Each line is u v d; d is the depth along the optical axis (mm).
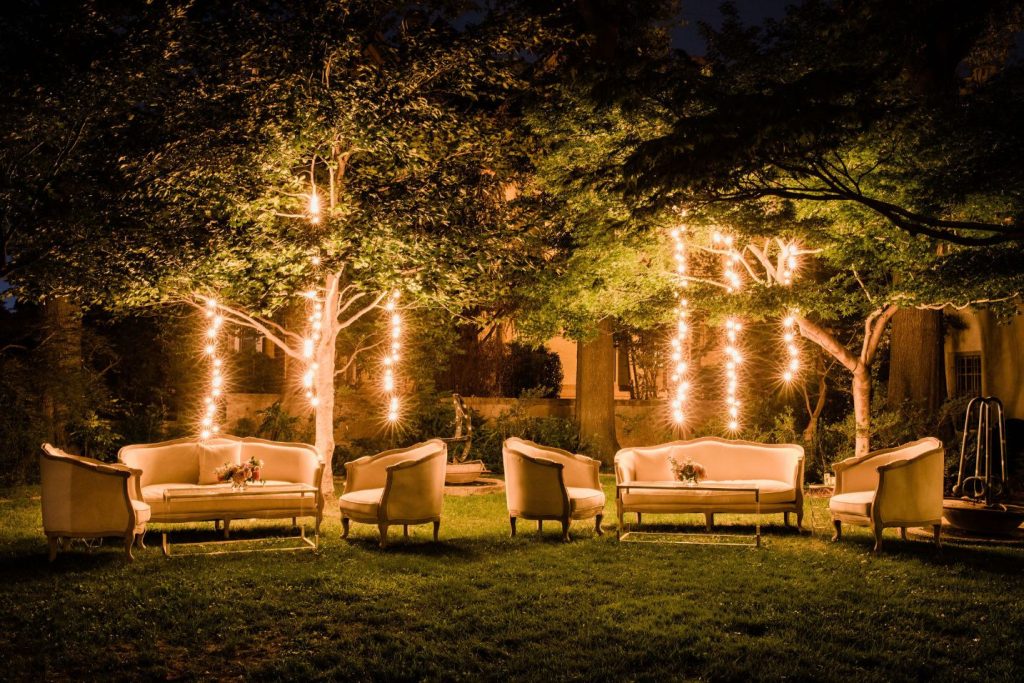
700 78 10117
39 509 12430
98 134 12500
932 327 15758
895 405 15539
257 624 6797
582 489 10594
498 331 22547
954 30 12109
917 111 9578
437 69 12469
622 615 7027
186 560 8844
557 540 10086
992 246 11172
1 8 11648
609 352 19469
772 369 21453
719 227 12852
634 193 9414
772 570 8422
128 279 12328
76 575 8156
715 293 14398
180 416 20641
